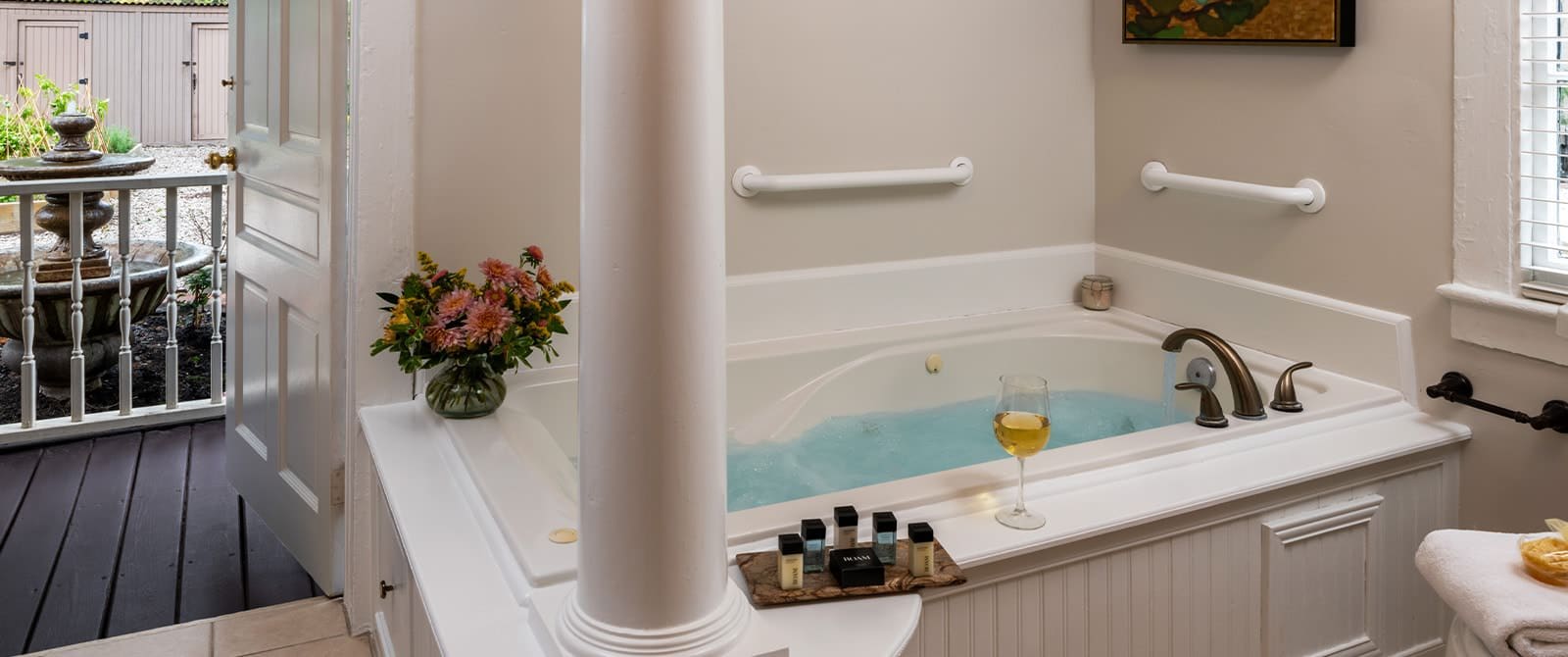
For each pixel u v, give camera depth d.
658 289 1.30
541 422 2.49
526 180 2.53
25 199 3.62
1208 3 2.70
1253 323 2.74
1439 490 2.30
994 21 3.02
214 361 3.94
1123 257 3.13
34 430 3.68
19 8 8.43
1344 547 2.15
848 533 1.66
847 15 2.83
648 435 1.32
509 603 1.59
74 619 2.56
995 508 1.87
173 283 3.90
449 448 2.18
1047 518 1.84
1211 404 2.21
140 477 3.45
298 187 2.58
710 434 1.36
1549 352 2.12
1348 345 2.51
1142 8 2.90
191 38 8.98
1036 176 3.15
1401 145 2.37
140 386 4.67
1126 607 1.90
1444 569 1.54
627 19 1.26
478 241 2.51
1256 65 2.68
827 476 2.50
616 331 1.31
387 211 2.41
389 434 2.29
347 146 2.47
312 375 2.61
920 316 3.04
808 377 2.79
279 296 2.74
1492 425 2.26
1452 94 2.25
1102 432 2.73
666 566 1.35
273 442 2.85
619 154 1.28
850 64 2.85
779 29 2.75
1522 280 2.19
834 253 2.91
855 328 2.95
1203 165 2.85
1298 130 2.60
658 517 1.33
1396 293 2.42
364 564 2.49
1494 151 2.18
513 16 2.46
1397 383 2.41
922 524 1.63
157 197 7.66
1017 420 1.75
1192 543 1.96
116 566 2.84
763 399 2.73
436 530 1.84
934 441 2.71
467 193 2.48
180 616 2.60
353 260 2.41
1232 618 2.03
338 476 2.59
